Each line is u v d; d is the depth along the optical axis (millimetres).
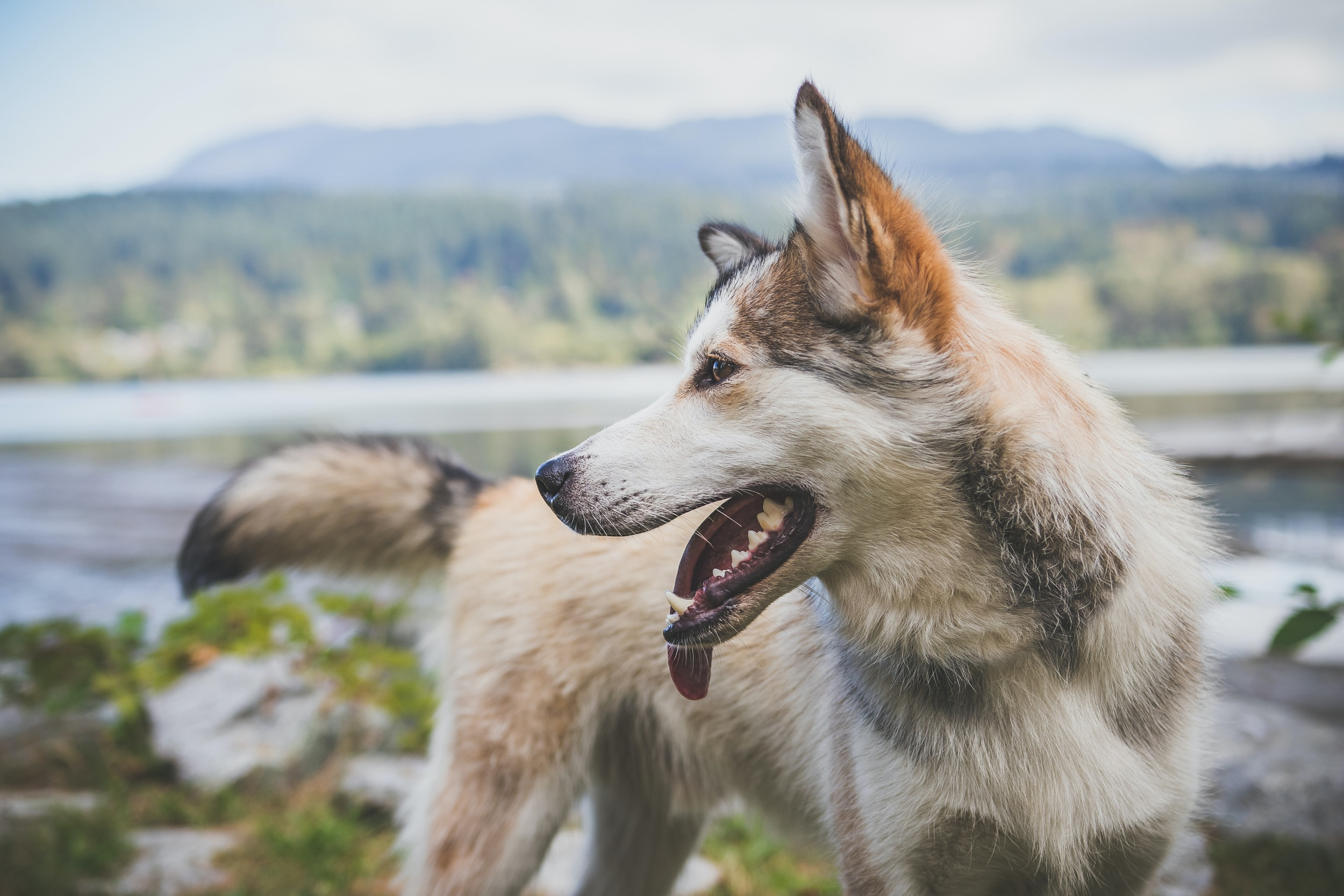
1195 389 19828
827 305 2068
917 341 2023
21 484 12711
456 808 2957
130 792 4418
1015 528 1989
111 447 16984
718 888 3852
